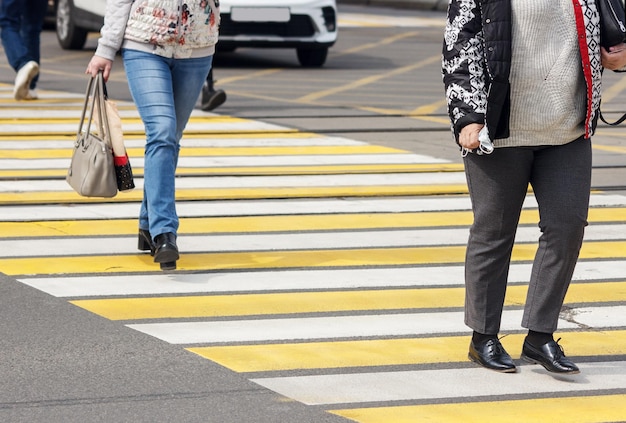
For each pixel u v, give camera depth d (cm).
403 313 1130
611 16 924
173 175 1249
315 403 889
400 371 967
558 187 936
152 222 1245
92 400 884
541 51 913
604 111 2525
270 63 3509
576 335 1080
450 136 2180
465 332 1076
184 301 1152
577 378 966
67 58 3516
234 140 2092
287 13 3238
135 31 1232
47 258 1302
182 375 944
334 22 3331
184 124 1300
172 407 873
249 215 1539
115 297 1159
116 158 1251
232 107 2494
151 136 1238
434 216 1555
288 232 1452
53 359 973
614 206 1638
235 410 870
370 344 1034
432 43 4278
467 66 912
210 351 1004
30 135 2089
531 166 948
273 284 1221
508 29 905
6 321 1074
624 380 964
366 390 920
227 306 1139
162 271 1262
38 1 2509
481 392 925
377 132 2206
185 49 1247
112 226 1459
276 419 853
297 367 969
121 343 1020
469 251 978
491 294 978
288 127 2239
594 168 1902
